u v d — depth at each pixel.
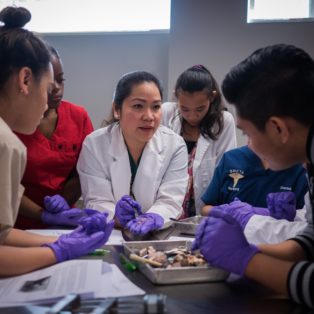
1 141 0.86
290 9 2.86
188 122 2.21
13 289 0.80
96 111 3.05
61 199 1.54
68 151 1.78
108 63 3.00
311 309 0.72
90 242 1.03
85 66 3.03
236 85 0.89
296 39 2.74
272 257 0.84
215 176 1.84
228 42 2.79
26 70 0.95
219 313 0.70
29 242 1.08
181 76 2.11
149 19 3.01
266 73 0.86
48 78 1.01
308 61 0.86
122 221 1.42
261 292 0.80
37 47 0.98
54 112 1.80
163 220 1.42
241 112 0.90
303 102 0.84
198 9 2.80
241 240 0.86
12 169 0.89
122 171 1.65
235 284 0.84
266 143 0.90
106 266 0.94
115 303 0.67
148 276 0.86
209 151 2.26
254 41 2.77
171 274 0.83
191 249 0.99
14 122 1.00
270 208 1.41
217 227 0.89
